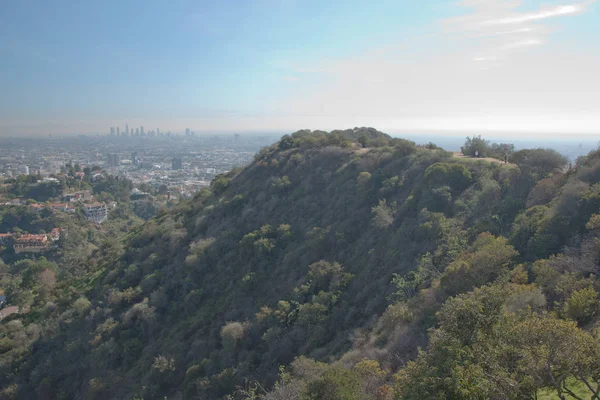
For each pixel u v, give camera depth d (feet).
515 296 38.09
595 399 24.32
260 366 63.77
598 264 41.70
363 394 33.42
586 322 33.06
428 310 48.91
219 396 61.67
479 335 25.26
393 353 45.96
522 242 54.54
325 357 56.85
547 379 22.85
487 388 21.67
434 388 22.98
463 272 48.93
